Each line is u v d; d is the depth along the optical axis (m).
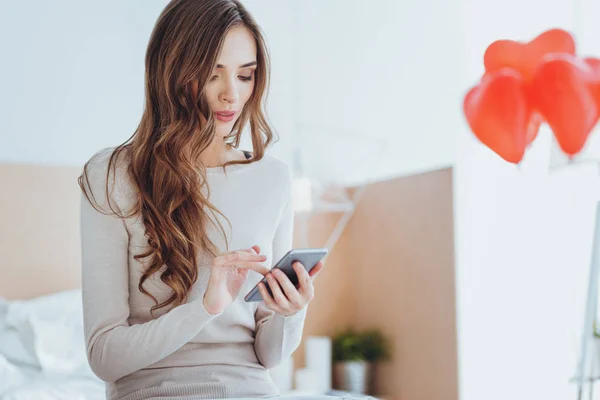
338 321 3.61
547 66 1.52
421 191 3.20
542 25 3.08
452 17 3.46
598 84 1.52
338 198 3.66
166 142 1.28
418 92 3.57
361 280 3.59
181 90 1.29
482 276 3.07
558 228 2.96
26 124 2.98
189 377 1.28
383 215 3.44
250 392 1.31
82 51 3.12
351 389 3.39
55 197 2.99
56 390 2.32
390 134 3.68
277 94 3.65
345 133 3.78
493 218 3.15
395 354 3.34
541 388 2.94
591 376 2.44
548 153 3.01
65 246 3.00
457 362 2.97
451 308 3.01
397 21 3.70
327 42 3.80
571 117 1.51
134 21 3.26
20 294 2.88
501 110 1.55
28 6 3.01
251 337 1.39
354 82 3.79
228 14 1.30
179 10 1.30
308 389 3.27
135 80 3.26
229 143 1.48
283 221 1.49
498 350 3.04
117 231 1.27
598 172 2.78
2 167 2.88
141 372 1.28
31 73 3.00
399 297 3.33
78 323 2.63
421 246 3.20
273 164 1.46
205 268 1.32
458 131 3.39
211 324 1.32
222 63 1.29
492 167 3.22
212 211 1.32
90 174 1.29
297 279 1.26
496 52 1.65
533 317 3.00
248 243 1.39
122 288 1.26
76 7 3.12
